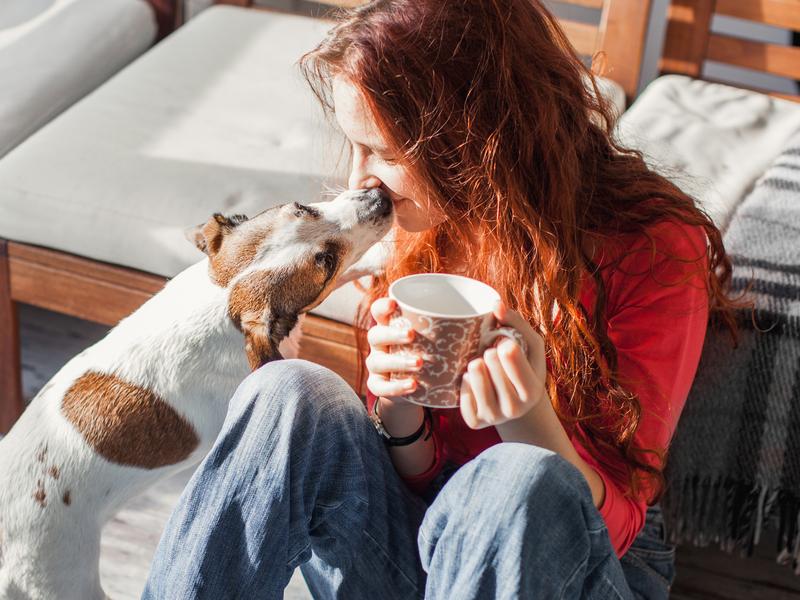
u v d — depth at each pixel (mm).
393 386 1111
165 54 2541
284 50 2600
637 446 1272
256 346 1557
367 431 1319
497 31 1226
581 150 1333
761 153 2215
